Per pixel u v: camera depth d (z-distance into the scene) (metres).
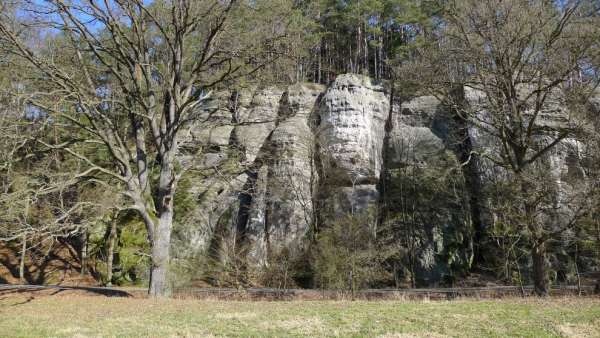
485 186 29.30
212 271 26.31
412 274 27.22
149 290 17.72
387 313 11.70
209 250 29.06
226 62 20.14
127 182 17.70
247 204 31.25
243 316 11.88
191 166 19.73
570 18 18.31
